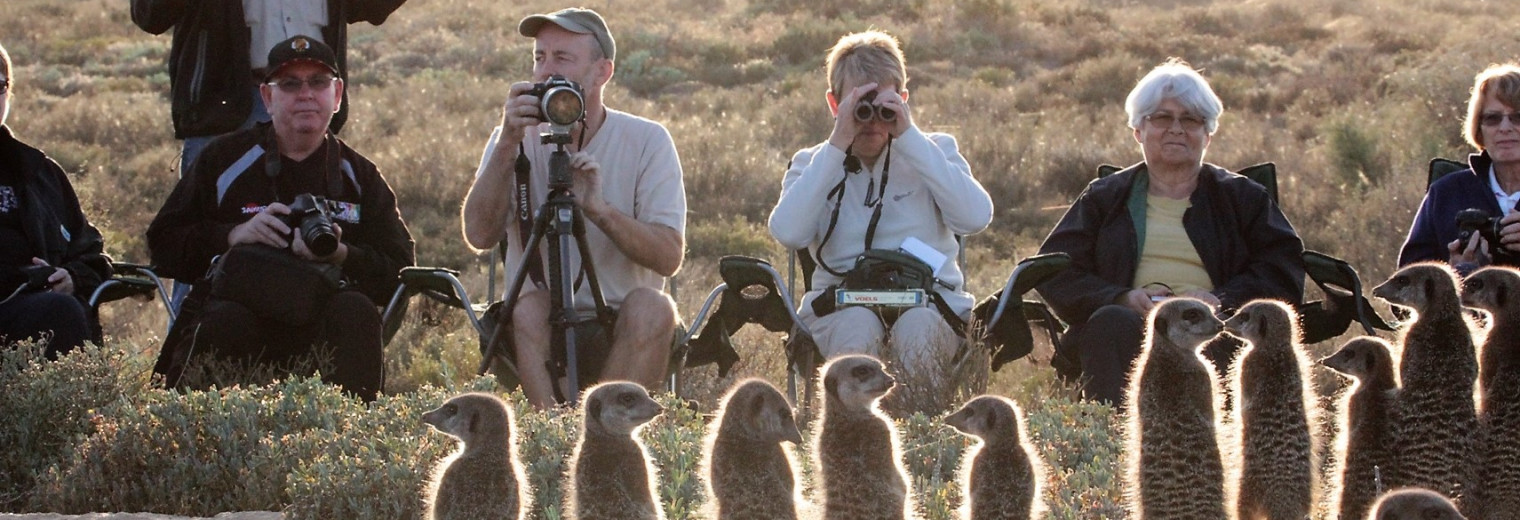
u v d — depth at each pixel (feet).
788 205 36.60
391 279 36.99
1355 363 21.58
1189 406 20.45
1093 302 35.78
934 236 37.40
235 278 34.45
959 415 20.38
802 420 33.42
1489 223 33.37
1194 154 36.76
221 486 28.60
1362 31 146.82
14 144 36.70
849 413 20.80
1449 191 36.76
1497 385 21.84
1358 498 21.24
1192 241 36.60
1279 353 21.09
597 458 20.80
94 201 78.64
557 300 33.50
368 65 135.54
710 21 161.27
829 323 35.86
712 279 65.98
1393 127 90.07
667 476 26.81
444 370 43.78
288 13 43.68
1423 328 21.48
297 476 26.55
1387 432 21.20
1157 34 150.61
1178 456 20.38
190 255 36.58
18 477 30.50
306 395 30.99
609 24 155.84
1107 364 33.65
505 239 37.68
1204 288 36.50
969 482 20.54
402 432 28.68
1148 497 20.68
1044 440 28.73
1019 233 77.71
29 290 35.14
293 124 36.60
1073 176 87.20
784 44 144.46
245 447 29.25
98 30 151.23
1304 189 81.00
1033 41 147.54
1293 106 112.37
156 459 28.96
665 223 36.60
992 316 36.22
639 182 36.86
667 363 34.96
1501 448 21.57
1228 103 116.78
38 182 36.78
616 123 37.11
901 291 35.32
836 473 20.83
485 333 35.53
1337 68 126.31
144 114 102.83
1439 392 21.04
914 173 37.19
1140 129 37.22
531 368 34.47
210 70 42.96
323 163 37.19
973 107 114.73
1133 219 36.91
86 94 121.08
